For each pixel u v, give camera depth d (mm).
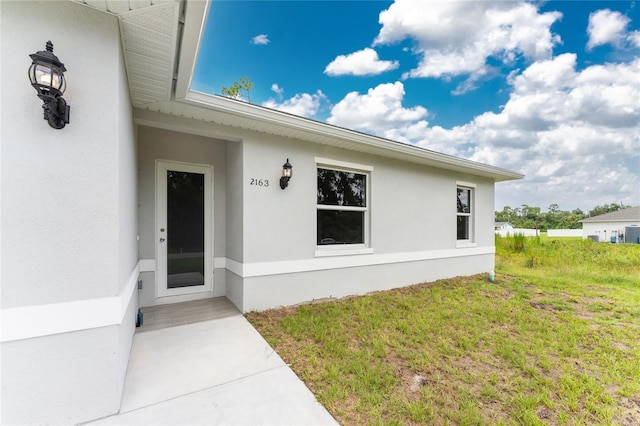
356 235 5879
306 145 5062
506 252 13570
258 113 3961
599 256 11789
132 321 3283
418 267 6832
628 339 3682
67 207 1966
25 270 1830
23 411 1826
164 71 2834
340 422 2062
